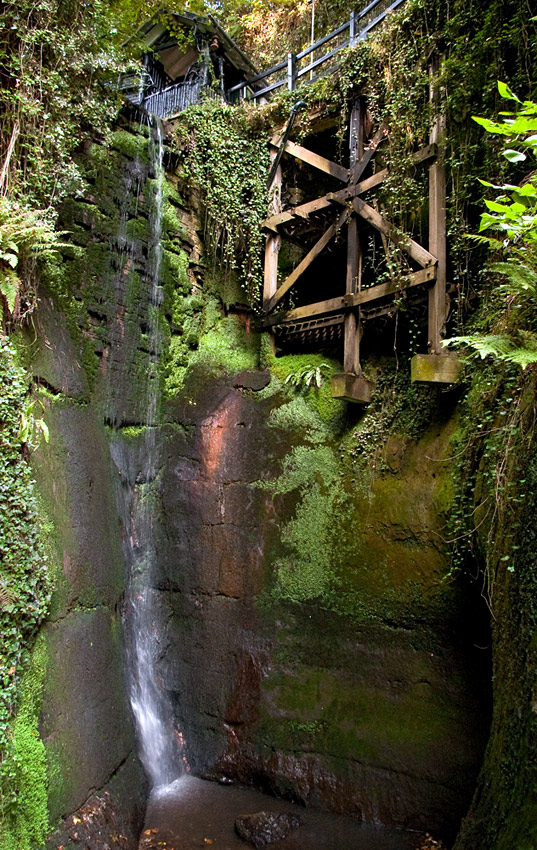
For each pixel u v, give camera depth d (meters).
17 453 4.30
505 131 3.23
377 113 6.79
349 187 7.04
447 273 6.21
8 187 4.89
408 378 6.57
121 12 7.37
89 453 5.87
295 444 7.18
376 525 6.27
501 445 4.20
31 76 5.11
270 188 7.99
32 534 4.34
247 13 13.25
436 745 5.43
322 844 5.23
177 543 7.22
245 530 7.05
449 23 5.94
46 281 5.80
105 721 5.15
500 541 4.11
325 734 6.02
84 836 4.34
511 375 4.32
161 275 7.62
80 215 6.43
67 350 5.95
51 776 4.18
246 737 6.38
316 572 6.55
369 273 7.62
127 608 6.46
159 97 11.15
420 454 6.16
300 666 6.38
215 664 6.75
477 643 5.40
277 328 7.98
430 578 5.73
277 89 10.52
